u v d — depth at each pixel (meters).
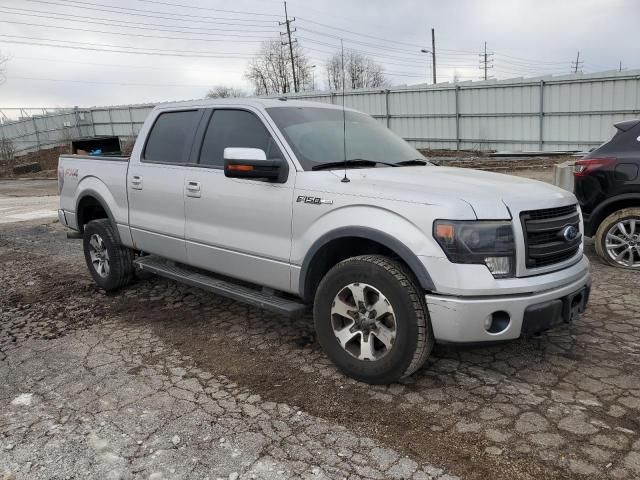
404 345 3.21
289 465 2.67
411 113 28.36
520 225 3.15
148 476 2.61
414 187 3.36
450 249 3.05
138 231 5.12
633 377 3.49
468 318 3.05
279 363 3.87
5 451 2.85
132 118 38.88
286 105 4.35
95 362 3.97
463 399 3.27
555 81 23.28
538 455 2.69
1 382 3.68
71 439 2.95
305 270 3.68
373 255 3.42
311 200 3.60
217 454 2.78
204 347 4.20
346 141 4.29
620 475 2.52
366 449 2.79
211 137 4.50
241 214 4.06
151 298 5.49
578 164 6.28
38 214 12.69
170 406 3.28
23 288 6.09
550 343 4.05
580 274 3.48
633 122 6.00
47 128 39.44
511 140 25.39
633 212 5.87
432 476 2.56
